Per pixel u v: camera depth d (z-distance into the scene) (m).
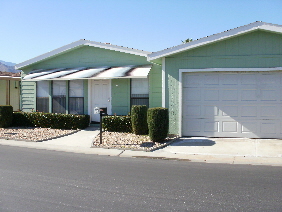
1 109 13.10
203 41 9.98
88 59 14.12
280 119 9.95
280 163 7.24
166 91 10.60
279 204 4.58
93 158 7.95
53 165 7.11
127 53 13.46
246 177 6.06
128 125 11.70
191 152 8.48
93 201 4.75
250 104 10.12
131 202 4.70
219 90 10.30
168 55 10.42
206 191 5.20
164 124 9.59
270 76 9.98
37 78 13.13
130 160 7.71
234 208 4.43
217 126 10.34
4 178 6.01
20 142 10.32
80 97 13.95
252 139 9.95
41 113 13.36
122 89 13.26
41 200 4.80
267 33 9.84
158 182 5.74
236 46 10.04
